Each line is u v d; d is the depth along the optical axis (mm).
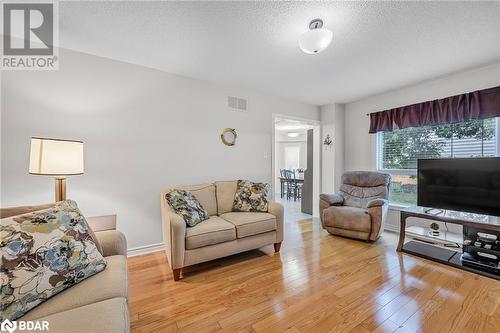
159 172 2844
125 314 948
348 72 2898
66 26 1913
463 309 1642
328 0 1593
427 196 2746
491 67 2680
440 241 2516
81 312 913
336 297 1817
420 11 1715
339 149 4395
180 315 1621
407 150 3588
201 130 3170
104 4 1645
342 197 3697
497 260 2125
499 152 2660
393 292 1872
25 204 2119
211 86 3252
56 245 1115
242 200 2959
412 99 3416
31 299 964
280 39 2109
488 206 2289
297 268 2332
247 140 3615
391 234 3418
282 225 2766
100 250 1450
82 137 2383
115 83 2553
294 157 9055
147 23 1872
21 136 2109
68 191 2320
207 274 2223
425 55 2438
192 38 2100
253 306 1716
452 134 3080
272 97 3893
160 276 2184
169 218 2143
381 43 2178
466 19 1814
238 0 1598
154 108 2799
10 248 984
